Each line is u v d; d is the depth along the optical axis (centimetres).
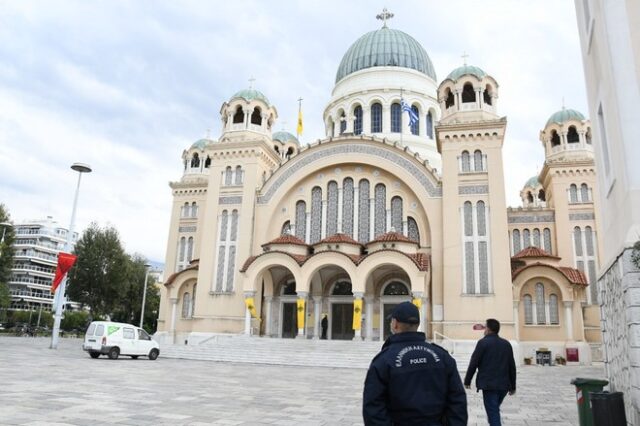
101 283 6431
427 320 3681
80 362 2625
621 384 1243
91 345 2986
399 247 3616
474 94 4144
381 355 496
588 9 1506
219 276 4144
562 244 4447
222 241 4219
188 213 5394
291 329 4041
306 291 3594
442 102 4138
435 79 5553
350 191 4188
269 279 4078
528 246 4584
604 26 1237
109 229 6744
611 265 1322
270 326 4009
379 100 5103
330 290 4016
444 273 3644
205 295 4109
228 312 4012
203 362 3075
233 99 4606
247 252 4112
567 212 4506
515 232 4675
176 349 3434
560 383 2252
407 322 512
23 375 1908
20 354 2955
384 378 479
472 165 3800
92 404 1313
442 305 3675
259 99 4616
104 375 2039
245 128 4516
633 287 1089
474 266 3612
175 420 1145
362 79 5288
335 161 4175
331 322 3953
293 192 4300
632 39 1179
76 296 6412
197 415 1222
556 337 3700
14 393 1452
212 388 1770
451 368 496
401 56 5347
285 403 1479
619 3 1203
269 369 2681
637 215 1103
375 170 4153
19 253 11931
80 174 3719
